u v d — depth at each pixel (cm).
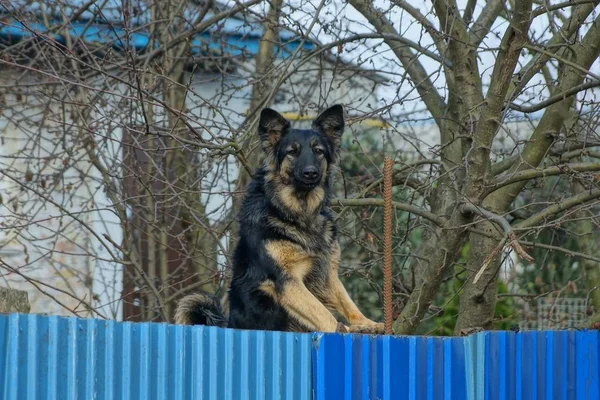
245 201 1051
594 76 995
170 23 1456
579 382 832
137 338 644
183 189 1331
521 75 1143
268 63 1506
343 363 683
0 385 581
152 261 1495
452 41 1221
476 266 1221
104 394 623
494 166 1341
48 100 1462
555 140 1187
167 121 1509
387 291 766
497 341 741
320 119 1083
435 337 721
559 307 1680
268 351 688
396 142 2014
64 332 605
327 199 1055
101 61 1316
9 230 1431
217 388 673
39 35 1120
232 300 1034
